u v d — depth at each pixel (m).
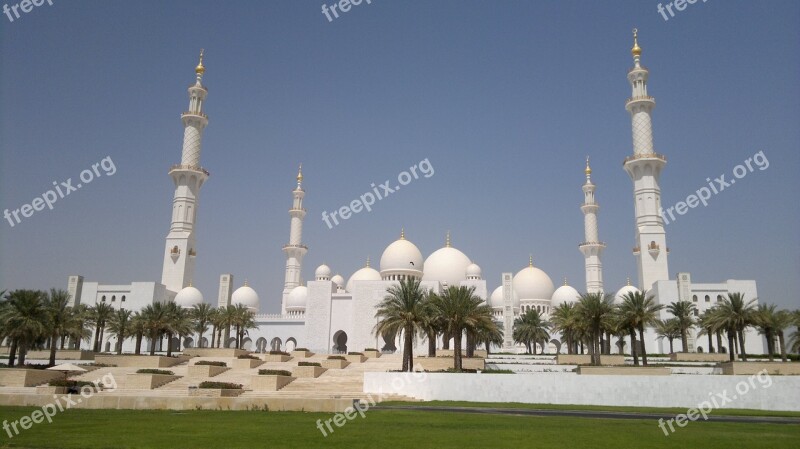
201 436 27.47
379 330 64.44
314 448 24.44
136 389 55.19
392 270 115.19
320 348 104.31
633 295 68.25
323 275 141.00
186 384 58.22
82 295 112.94
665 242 105.69
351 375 65.81
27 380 54.06
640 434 29.73
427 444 25.80
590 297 69.06
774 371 59.22
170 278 113.88
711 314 73.19
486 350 91.75
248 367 70.75
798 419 38.91
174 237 115.12
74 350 80.69
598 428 32.03
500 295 130.75
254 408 40.31
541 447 25.27
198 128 118.25
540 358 83.88
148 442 25.67
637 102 108.00
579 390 53.09
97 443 25.38
